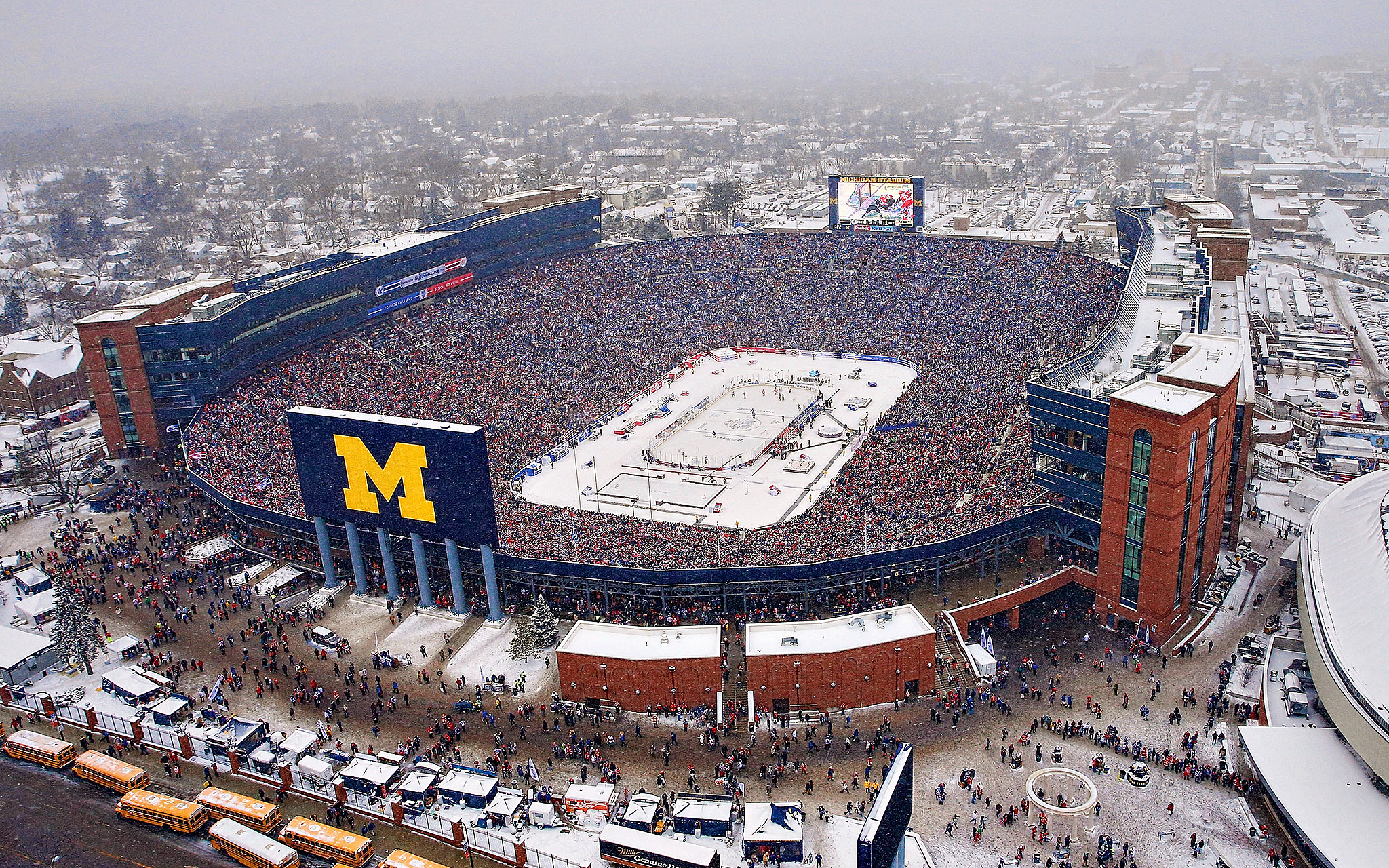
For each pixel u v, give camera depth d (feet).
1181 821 270.26
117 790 296.10
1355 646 296.30
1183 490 345.51
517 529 430.20
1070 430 382.83
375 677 349.20
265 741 313.94
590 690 331.98
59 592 361.10
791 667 321.32
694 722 322.96
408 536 384.06
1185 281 530.68
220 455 490.90
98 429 621.72
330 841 265.95
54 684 353.31
